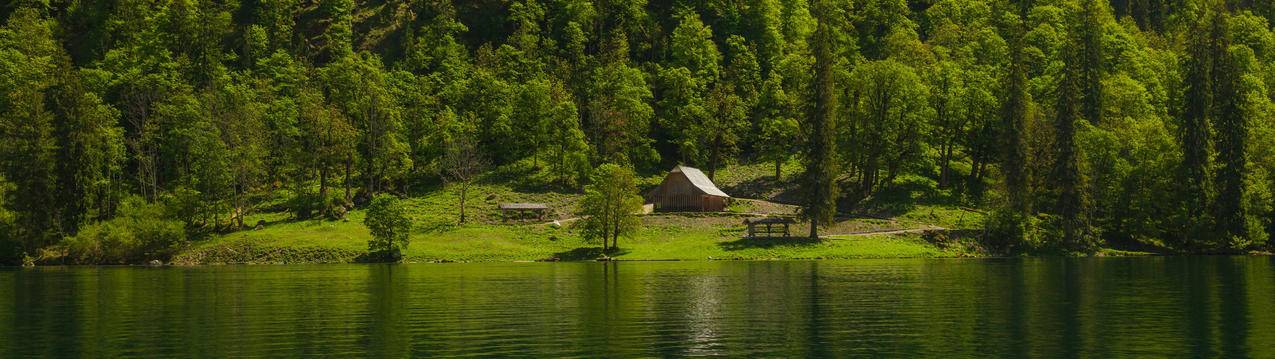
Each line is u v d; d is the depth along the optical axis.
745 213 155.25
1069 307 68.88
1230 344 52.25
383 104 176.25
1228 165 138.75
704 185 161.38
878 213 156.25
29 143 140.88
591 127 188.88
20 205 139.38
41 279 102.25
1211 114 147.50
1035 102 177.50
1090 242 139.00
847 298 75.50
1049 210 150.00
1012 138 143.88
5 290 87.62
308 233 143.50
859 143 164.88
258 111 175.12
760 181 177.62
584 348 52.28
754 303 72.50
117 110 178.62
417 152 183.25
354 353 50.94
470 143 174.00
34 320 65.00
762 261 126.00
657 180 183.38
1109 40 197.75
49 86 147.75
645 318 64.25
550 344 53.56
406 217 134.88
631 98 183.50
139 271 116.88
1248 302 71.38
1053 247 138.38
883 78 164.25
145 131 168.62
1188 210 139.75
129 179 172.75
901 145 166.12
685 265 118.75
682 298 76.25
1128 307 68.69
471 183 173.62
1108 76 181.50
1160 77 190.75
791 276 97.81
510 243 140.25
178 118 170.50
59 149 143.12
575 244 139.12
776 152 175.88
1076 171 139.75
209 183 149.38
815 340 54.62
